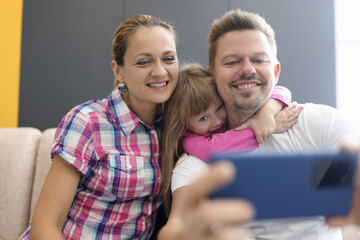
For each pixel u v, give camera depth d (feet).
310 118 3.72
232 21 3.76
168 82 3.85
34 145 5.13
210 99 3.76
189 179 3.61
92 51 7.88
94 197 3.76
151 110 4.04
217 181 1.42
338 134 3.52
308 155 1.66
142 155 3.87
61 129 3.78
